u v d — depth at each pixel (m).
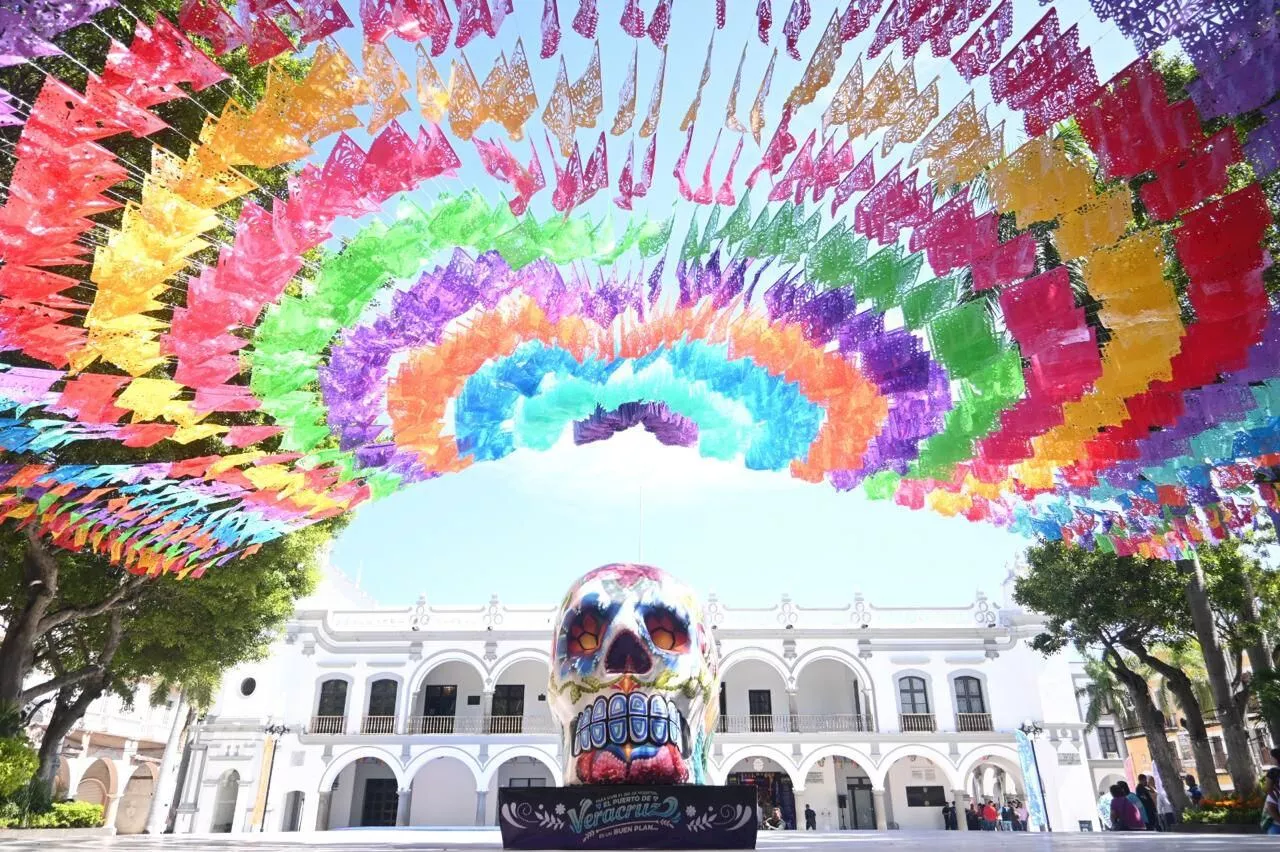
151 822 28.34
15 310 3.96
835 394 6.66
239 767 26.33
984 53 3.35
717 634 28.75
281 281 4.00
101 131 3.25
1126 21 2.93
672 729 8.16
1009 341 4.99
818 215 4.57
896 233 4.20
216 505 7.53
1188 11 2.89
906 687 28.30
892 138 3.84
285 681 28.27
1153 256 3.75
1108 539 8.50
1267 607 15.14
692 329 6.43
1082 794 26.03
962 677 28.31
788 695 28.58
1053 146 3.55
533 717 29.23
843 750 26.83
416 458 7.31
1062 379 4.43
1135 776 28.72
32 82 6.73
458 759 27.61
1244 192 3.36
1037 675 27.89
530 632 29.02
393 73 3.39
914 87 3.60
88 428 5.38
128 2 6.26
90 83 3.11
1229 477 6.99
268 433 5.72
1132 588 14.57
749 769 28.69
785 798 28.23
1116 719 29.12
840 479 8.51
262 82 7.41
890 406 6.71
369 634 29.12
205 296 3.99
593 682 8.37
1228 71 2.99
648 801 7.27
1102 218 3.60
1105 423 5.64
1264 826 9.72
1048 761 26.45
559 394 7.36
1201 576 13.68
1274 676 12.08
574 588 9.27
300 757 27.02
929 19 3.31
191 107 7.32
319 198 3.67
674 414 8.38
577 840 7.16
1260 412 5.93
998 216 3.89
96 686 16.78
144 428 5.41
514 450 7.63
